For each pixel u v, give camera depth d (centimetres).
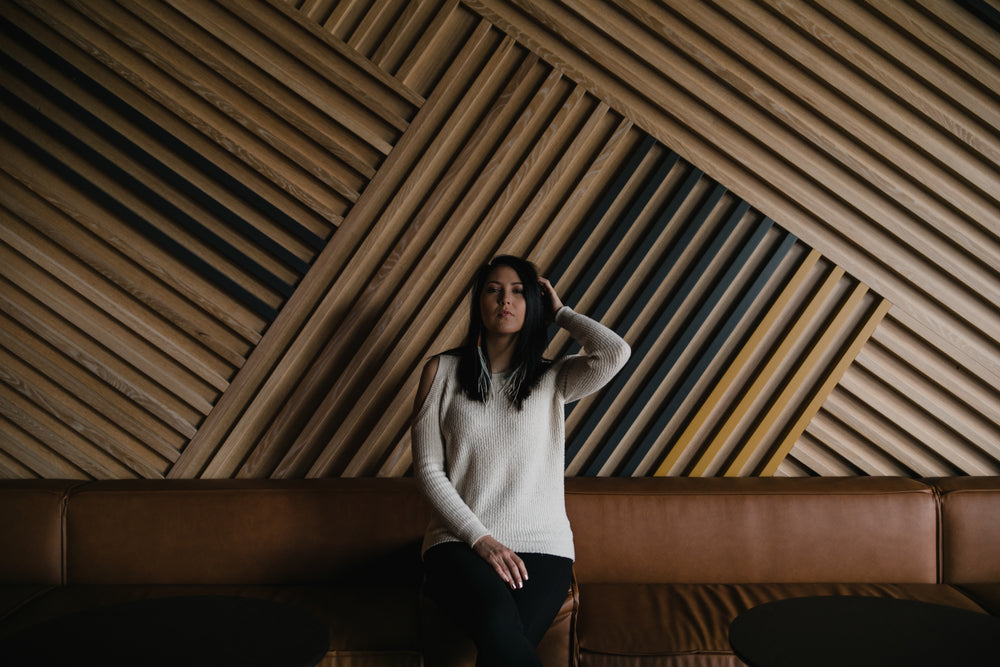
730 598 166
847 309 198
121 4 189
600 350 154
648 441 200
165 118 194
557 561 146
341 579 177
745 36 192
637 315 197
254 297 197
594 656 146
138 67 192
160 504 177
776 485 185
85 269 197
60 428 202
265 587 173
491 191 195
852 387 202
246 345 200
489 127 192
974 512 178
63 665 102
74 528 175
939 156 192
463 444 154
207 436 199
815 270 201
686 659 143
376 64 192
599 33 192
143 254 195
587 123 192
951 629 117
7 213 196
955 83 190
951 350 198
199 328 197
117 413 199
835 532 178
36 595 165
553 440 159
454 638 146
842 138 194
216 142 193
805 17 190
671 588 173
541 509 152
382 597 166
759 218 199
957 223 195
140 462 201
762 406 204
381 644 144
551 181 192
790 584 176
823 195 196
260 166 193
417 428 159
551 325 196
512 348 161
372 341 193
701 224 195
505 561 137
